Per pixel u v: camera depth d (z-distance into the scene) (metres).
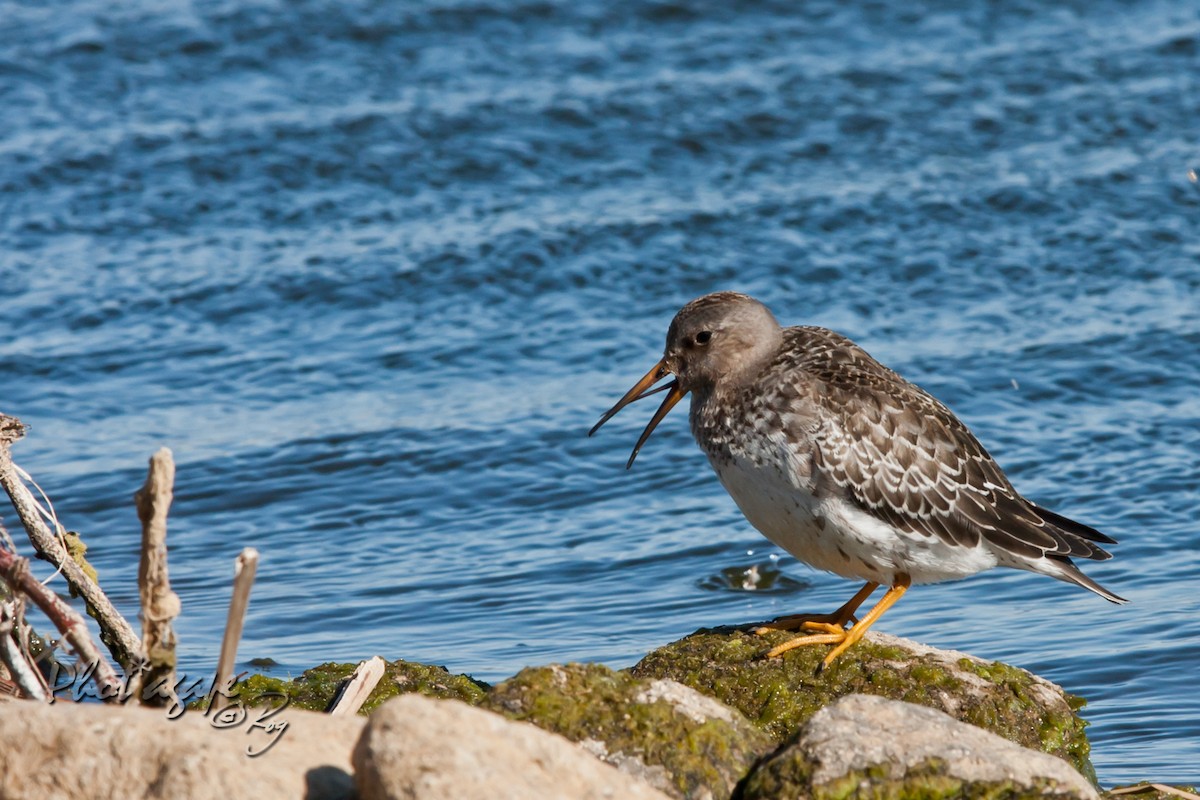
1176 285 18.16
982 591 12.17
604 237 19.27
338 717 6.48
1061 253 18.94
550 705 7.24
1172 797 7.85
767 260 18.84
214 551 13.16
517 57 24.16
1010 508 9.44
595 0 25.44
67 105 22.67
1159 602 11.64
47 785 5.89
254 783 5.82
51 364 16.75
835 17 25.56
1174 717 9.70
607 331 17.52
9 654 7.54
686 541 13.29
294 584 12.41
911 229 19.56
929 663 8.52
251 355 17.11
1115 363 16.25
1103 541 9.91
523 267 18.70
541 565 12.83
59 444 15.06
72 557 8.45
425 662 10.66
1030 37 25.17
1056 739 8.18
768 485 9.30
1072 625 11.32
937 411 9.51
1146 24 25.66
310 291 18.30
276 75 23.61
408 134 21.84
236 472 14.58
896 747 6.76
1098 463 14.36
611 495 14.31
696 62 24.11
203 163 21.20
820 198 20.22
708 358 9.70
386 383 16.52
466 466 14.78
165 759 5.89
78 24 24.58
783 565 12.76
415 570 12.73
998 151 21.69
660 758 7.04
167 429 15.45
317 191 20.80
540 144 21.75
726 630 9.30
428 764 5.67
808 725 6.98
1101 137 21.97
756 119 22.38
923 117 22.55
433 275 18.55
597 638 11.27
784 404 9.17
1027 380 15.96
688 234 19.36
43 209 20.33
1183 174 20.64
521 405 15.92
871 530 9.12
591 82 23.38
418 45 24.39
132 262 19.12
